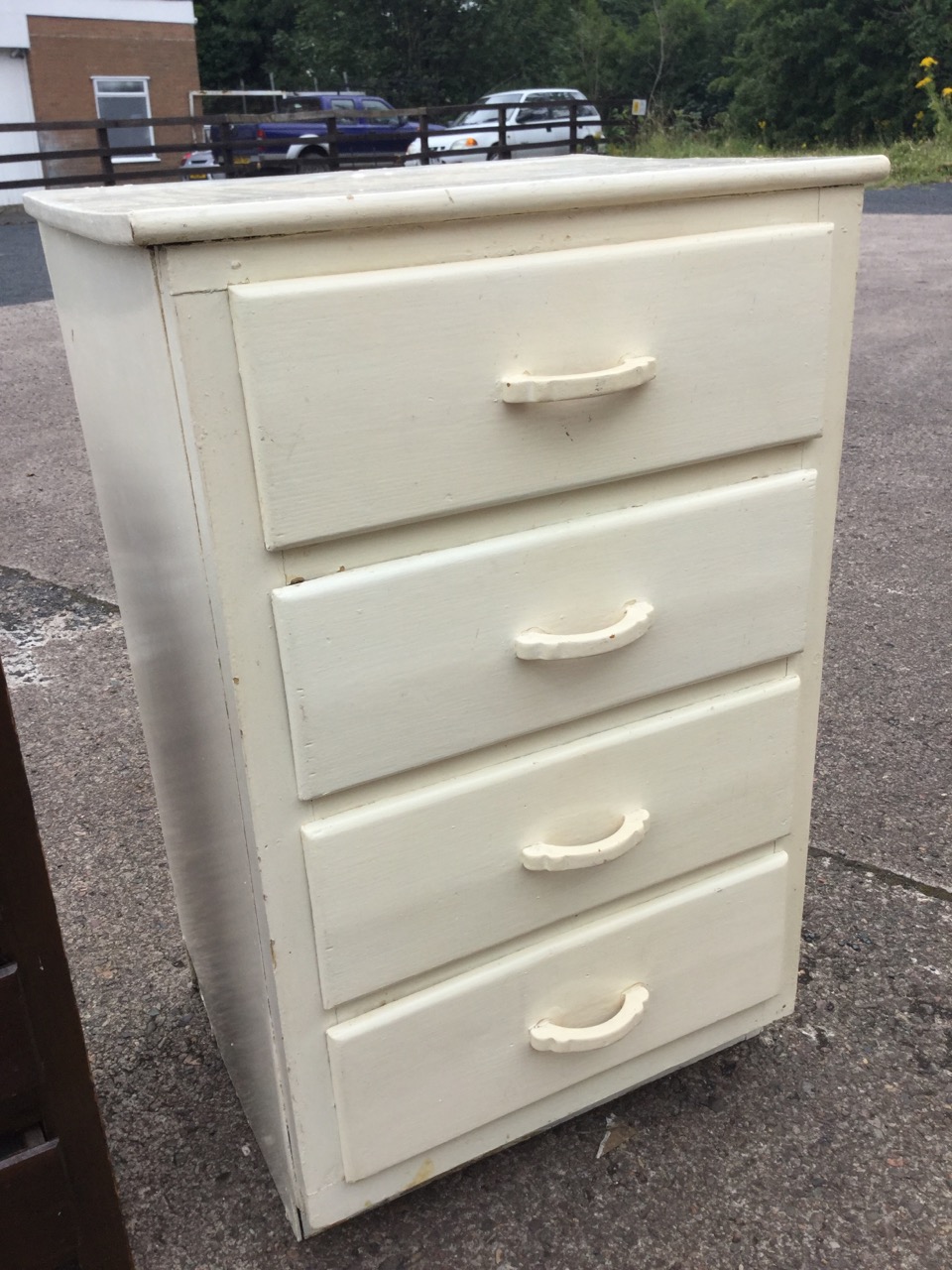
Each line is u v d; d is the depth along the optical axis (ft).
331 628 3.14
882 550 10.28
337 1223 4.23
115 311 3.32
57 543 11.23
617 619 3.63
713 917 4.34
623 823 3.92
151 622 4.13
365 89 79.82
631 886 4.07
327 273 2.86
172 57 57.72
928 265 22.09
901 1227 4.15
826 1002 5.24
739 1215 4.22
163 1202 4.37
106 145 34.09
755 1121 4.62
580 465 3.37
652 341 3.34
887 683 8.07
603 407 3.33
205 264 2.70
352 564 3.17
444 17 77.10
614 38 75.61
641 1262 4.05
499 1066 4.03
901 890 5.97
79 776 7.33
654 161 4.50
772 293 3.50
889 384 15.31
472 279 3.00
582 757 3.76
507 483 3.27
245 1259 4.11
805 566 3.97
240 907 3.73
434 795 3.52
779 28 46.37
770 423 3.68
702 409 3.52
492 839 3.68
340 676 3.21
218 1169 4.51
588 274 3.17
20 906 2.98
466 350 3.06
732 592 3.84
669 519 3.60
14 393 16.60
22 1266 3.34
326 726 3.24
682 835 4.13
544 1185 4.37
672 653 3.80
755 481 3.79
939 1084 4.77
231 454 2.88
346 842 3.40
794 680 4.18
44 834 6.74
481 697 3.48
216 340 2.77
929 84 42.47
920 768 7.04
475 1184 4.39
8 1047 3.09
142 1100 4.88
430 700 3.39
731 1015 4.64
